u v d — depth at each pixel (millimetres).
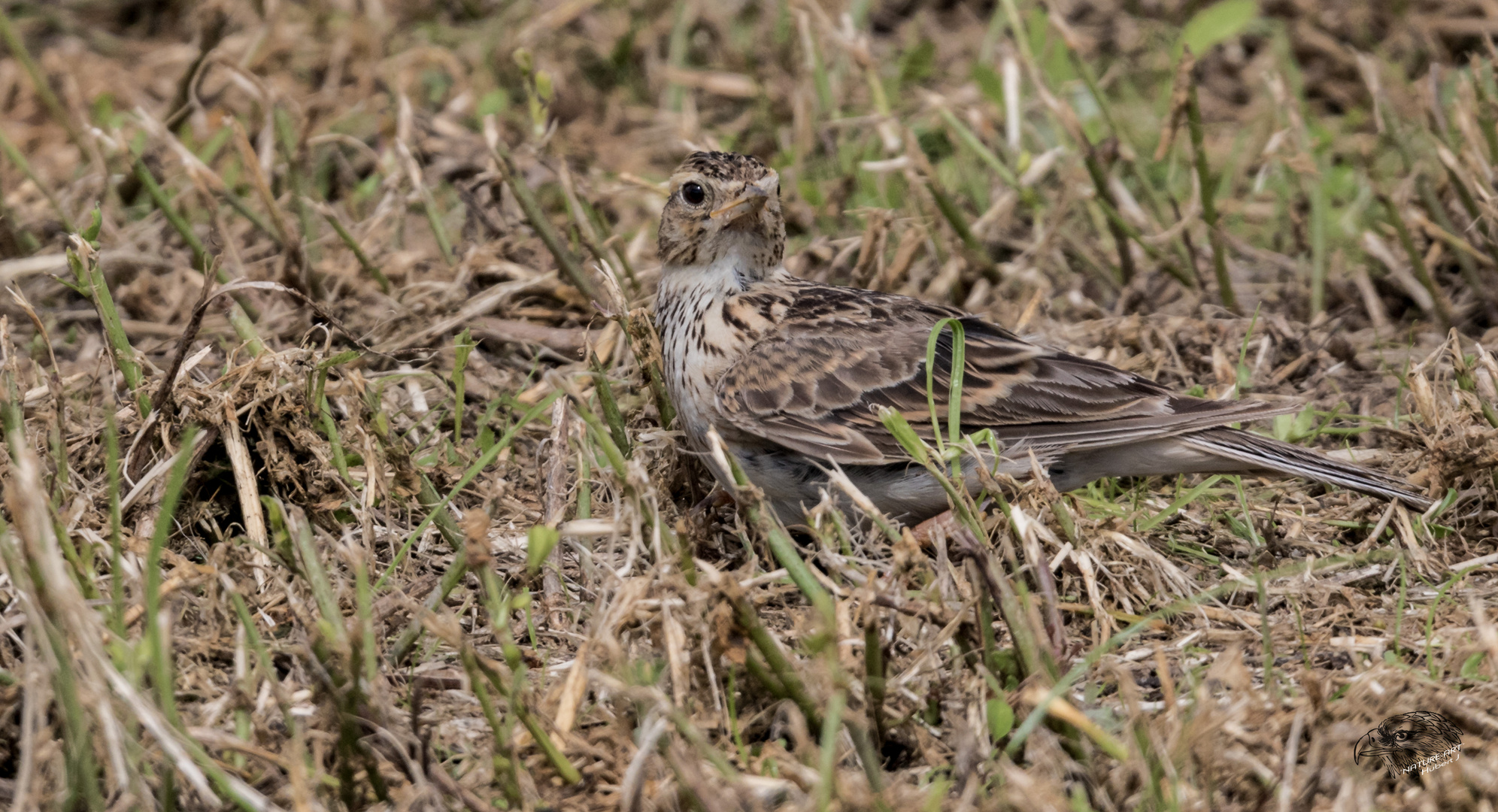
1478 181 13617
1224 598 9562
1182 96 13250
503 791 7195
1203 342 13141
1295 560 10148
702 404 10625
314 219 14641
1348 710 7484
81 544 8898
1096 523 9680
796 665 7871
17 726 7445
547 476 10117
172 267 14195
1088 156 14141
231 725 7715
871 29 20109
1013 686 7781
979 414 10125
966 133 15367
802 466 10289
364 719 7238
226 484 10109
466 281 13539
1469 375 10906
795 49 18094
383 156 16297
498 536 10016
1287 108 15445
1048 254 14789
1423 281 13578
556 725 7555
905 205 15367
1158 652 7570
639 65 19234
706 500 10562
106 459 9875
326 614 7707
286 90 17922
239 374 9953
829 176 16266
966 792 6902
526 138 17141
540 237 13289
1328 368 12906
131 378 10227
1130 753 6996
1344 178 15922
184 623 8516
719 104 18656
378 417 9875
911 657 8008
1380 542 10383
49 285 14125
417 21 20109
